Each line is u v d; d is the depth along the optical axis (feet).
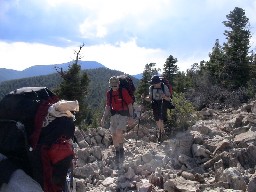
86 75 106.52
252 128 28.09
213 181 20.15
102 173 23.09
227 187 19.02
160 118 31.27
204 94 60.90
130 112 25.44
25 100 10.92
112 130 25.36
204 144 26.25
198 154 24.54
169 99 31.58
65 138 10.47
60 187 10.39
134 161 23.93
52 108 10.65
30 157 10.22
